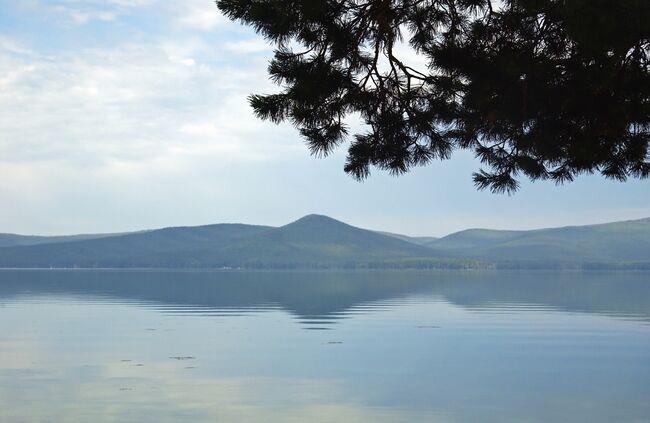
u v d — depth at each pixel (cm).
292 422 1278
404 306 4253
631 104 1044
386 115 1200
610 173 1141
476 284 8681
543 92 1079
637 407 1402
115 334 2577
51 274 15562
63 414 1321
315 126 1159
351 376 1712
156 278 11869
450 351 2152
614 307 4166
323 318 3331
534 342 2367
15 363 1881
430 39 1160
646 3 810
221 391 1527
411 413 1348
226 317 3381
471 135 1221
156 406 1388
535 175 1195
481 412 1359
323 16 1045
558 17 1010
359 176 1235
